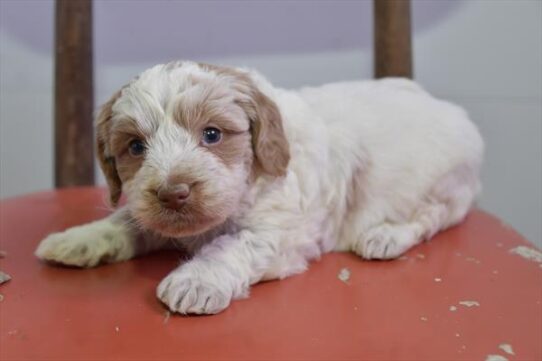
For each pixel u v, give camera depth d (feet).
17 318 1.30
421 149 1.76
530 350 1.19
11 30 2.61
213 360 1.17
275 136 1.47
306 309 1.34
